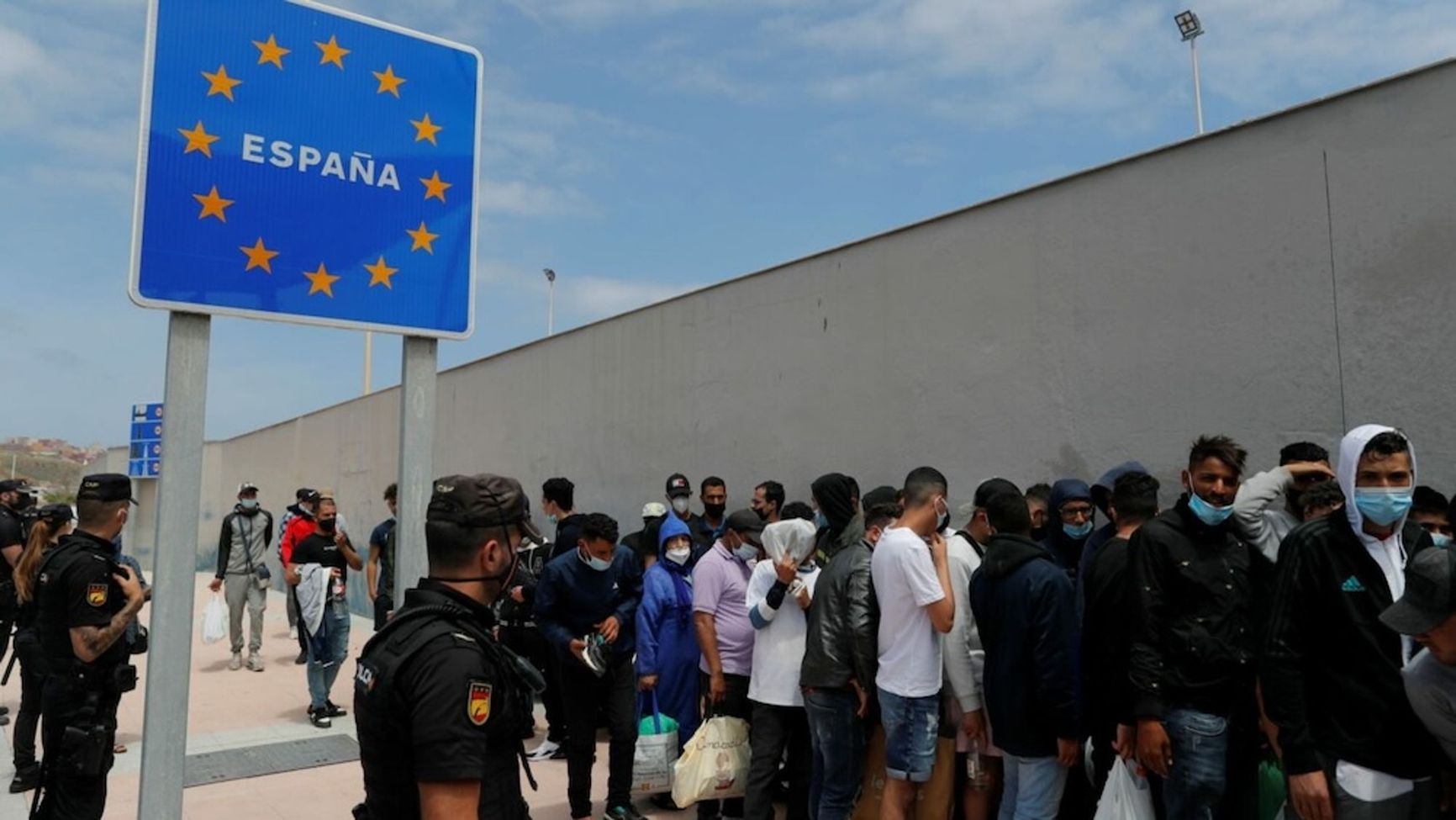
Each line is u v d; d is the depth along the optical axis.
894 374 6.36
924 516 4.12
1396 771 2.66
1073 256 5.30
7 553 7.26
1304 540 2.88
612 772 5.09
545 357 10.73
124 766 6.30
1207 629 3.27
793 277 7.29
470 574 2.09
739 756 4.82
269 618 14.61
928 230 6.20
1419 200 3.96
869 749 4.55
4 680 5.84
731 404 7.85
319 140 3.84
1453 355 3.82
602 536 5.01
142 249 3.39
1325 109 4.30
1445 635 2.43
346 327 3.87
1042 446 5.39
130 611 3.84
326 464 16.41
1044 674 3.64
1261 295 4.47
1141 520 3.78
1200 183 4.75
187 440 3.47
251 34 3.70
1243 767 3.41
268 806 5.48
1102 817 3.45
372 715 1.89
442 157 4.18
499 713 1.96
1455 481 3.79
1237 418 4.52
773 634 4.66
